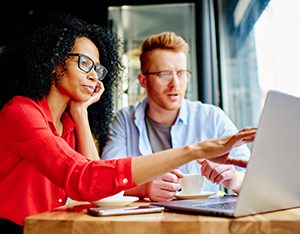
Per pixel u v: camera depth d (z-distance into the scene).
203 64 2.56
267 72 2.00
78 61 1.19
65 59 1.19
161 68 1.75
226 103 2.49
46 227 0.68
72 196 0.82
